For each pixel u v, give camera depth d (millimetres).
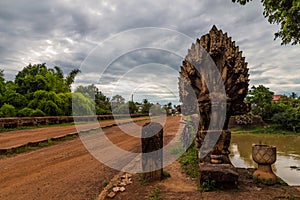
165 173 5355
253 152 5031
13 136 12203
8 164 7031
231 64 5414
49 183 5223
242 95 5516
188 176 5266
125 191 4453
